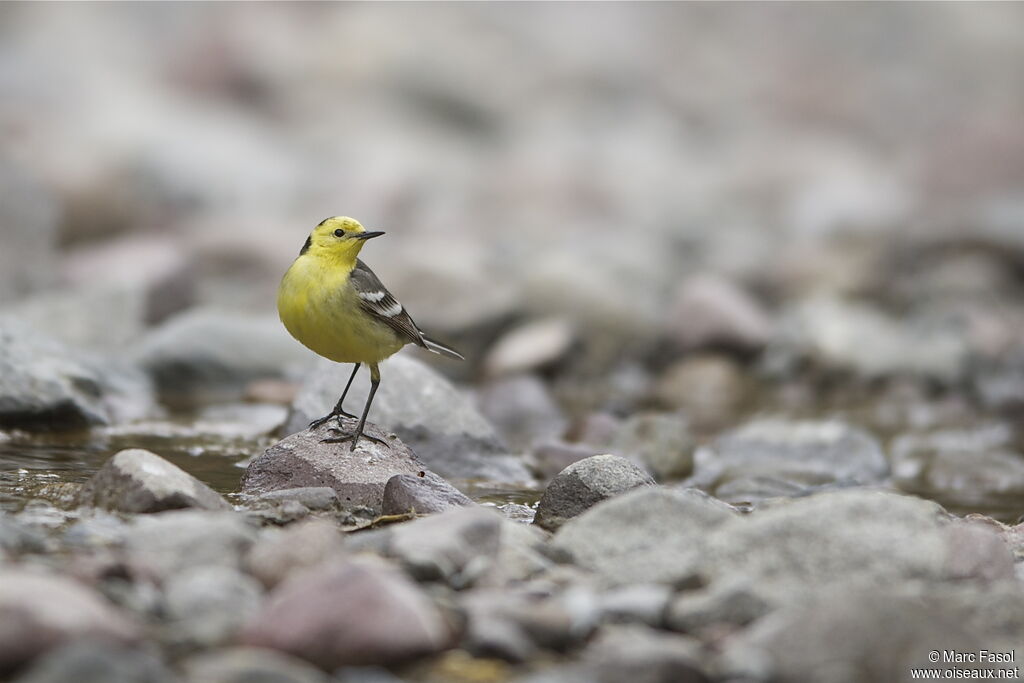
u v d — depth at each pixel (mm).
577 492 8844
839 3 53469
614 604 6148
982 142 37969
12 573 5527
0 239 21016
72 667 4715
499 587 6512
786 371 19703
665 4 53281
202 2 47156
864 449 13164
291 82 42812
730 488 11461
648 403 18031
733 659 5395
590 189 36062
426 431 11523
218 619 5727
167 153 33469
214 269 24594
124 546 6738
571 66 47688
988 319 22359
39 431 11648
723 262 27516
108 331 17625
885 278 25172
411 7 48031
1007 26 52312
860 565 6609
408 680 5363
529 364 18750
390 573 5957
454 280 21125
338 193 33438
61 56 44000
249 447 11586
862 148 46250
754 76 50500
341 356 9391
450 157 40375
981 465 12984
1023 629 5746
